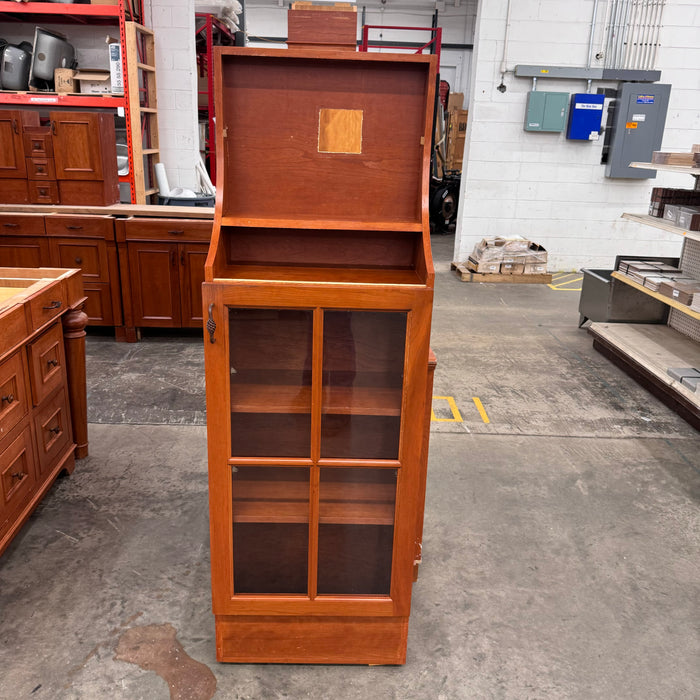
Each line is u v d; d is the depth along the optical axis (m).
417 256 1.85
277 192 1.78
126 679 1.89
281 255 1.93
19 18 5.42
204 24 7.44
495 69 7.16
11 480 2.31
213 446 1.76
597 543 2.63
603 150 7.43
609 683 1.94
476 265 7.30
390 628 1.95
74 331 2.93
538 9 6.98
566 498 2.96
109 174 4.74
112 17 5.32
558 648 2.07
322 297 1.65
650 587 2.38
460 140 11.65
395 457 1.81
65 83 5.23
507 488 3.03
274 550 1.88
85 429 3.12
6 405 2.26
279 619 1.93
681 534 2.71
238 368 1.73
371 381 1.75
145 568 2.38
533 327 5.64
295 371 1.74
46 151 4.55
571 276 7.67
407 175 1.79
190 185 6.35
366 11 14.59
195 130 6.20
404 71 1.72
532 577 2.42
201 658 1.99
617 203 7.61
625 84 7.06
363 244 1.93
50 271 2.86
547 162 7.46
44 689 1.85
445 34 14.63
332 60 1.70
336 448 1.79
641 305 5.13
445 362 4.70
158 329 5.18
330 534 1.86
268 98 1.73
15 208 4.58
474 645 2.08
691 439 3.60
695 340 4.69
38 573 2.33
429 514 2.80
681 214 4.25
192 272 4.70
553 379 4.44
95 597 2.22
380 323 1.70
